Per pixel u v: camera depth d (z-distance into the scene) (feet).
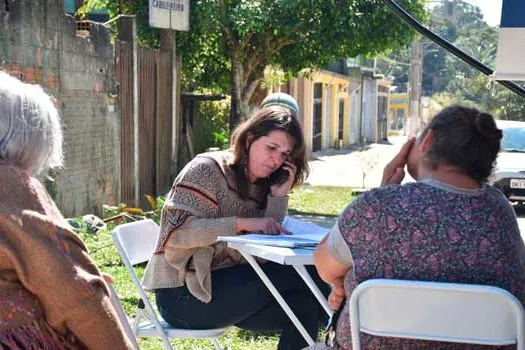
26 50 26.91
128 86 37.93
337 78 108.58
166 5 38.99
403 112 210.18
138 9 46.73
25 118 8.02
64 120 30.04
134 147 38.63
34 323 7.80
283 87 83.51
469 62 14.44
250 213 13.42
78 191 31.50
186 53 46.91
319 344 10.30
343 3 42.65
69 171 30.45
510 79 11.76
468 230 8.83
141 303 13.75
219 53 47.65
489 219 8.91
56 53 29.37
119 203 36.70
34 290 7.74
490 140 9.11
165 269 13.15
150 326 13.43
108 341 7.96
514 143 50.42
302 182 13.92
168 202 13.05
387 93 156.15
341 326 9.42
